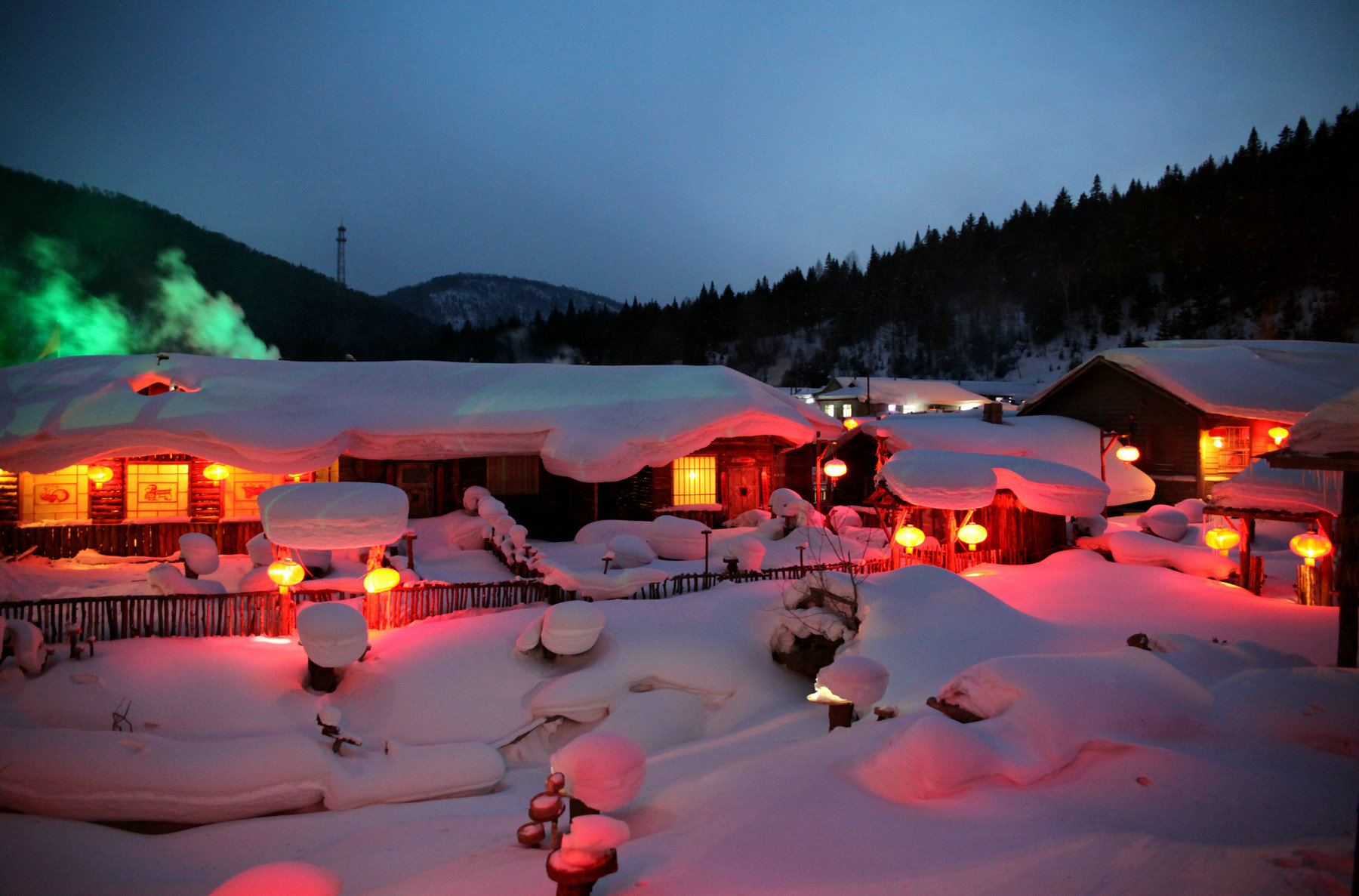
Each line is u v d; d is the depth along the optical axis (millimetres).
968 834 5293
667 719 11422
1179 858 4707
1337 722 6629
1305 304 94375
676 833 5957
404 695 11078
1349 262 95125
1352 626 9852
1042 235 141750
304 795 8695
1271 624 13453
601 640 12406
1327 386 26719
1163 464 27062
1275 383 26422
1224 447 26125
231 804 8391
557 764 5863
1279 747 6551
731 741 10062
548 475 20953
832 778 6559
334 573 15422
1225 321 97875
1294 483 15086
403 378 20047
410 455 18484
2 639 9930
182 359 18922
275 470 16344
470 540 18297
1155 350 28328
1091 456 26234
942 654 10883
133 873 7195
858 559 17781
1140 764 6129
